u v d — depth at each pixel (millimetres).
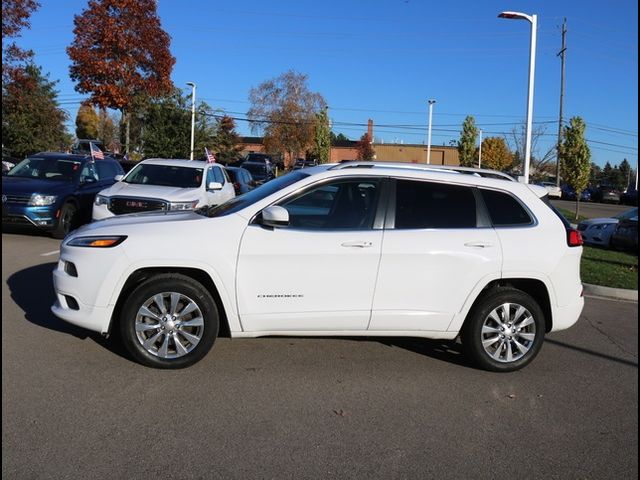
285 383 4922
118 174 14750
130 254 4945
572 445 4090
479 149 55312
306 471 3580
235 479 3463
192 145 35938
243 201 5477
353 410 4473
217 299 5195
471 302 5328
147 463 3590
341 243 5117
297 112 56125
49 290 7605
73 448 3725
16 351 5328
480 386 5102
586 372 5609
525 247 5383
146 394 4559
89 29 27906
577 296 5594
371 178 5359
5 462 3537
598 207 40438
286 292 5090
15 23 20312
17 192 11445
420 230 5277
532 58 18922
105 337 5527
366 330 5262
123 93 28797
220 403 4469
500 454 3914
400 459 3783
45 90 37688
